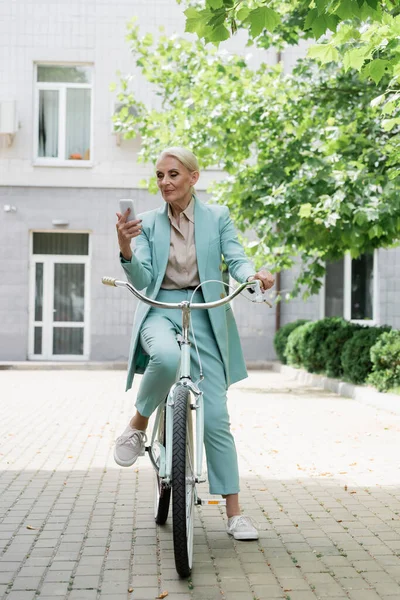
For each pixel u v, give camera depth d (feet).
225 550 15.35
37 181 69.21
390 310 69.67
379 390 41.37
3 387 49.73
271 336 70.08
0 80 69.10
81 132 70.23
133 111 68.54
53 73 70.08
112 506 18.98
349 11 16.79
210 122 44.75
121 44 69.77
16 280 68.95
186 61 49.03
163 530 16.80
